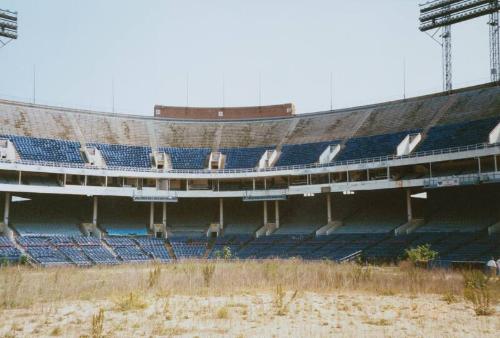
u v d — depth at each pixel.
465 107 56.91
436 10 65.25
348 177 55.94
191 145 68.81
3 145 56.56
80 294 22.02
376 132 61.28
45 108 66.19
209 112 76.69
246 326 14.69
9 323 15.59
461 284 24.31
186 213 69.00
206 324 14.98
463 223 51.88
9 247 50.03
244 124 72.94
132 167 61.22
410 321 15.49
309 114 71.94
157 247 58.44
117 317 16.31
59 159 57.97
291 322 15.35
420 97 63.62
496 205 53.56
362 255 48.66
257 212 68.75
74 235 58.16
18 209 60.50
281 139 68.31
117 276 29.45
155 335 13.45
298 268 31.20
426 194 63.28
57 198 64.44
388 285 24.16
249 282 25.53
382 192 64.19
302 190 59.12
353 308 18.19
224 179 65.19
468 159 52.16
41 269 39.34
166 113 75.56
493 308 17.88
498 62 58.91
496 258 40.66
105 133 66.50
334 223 59.81
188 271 30.30
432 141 53.53
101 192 58.50
